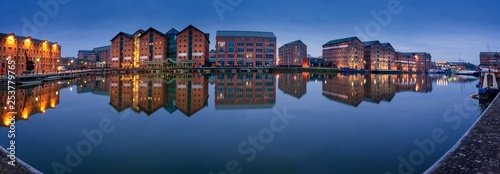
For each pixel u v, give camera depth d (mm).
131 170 11773
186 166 12141
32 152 14125
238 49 138750
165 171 11594
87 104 31047
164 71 125500
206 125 19969
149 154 13680
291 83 67750
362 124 20438
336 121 21516
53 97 37906
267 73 124125
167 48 141250
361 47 174625
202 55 131500
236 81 71188
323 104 31562
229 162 12594
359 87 58562
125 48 149375
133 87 53438
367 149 14398
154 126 19625
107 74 110688
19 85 54750
